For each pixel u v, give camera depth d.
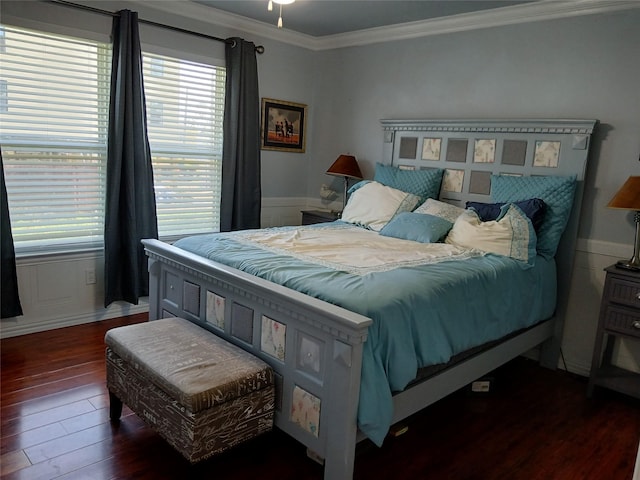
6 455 2.06
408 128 4.05
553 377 3.22
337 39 4.51
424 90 4.00
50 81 3.22
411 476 2.10
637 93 2.95
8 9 2.97
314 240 3.00
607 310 2.82
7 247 3.08
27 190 3.24
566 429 2.56
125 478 1.97
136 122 3.49
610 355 3.17
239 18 4.03
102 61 3.42
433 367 2.24
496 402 2.83
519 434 2.49
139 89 3.47
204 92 4.07
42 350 3.08
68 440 2.19
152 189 3.69
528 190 3.25
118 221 3.51
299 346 1.99
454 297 2.25
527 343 3.03
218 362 2.01
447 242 3.19
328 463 1.90
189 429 1.79
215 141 4.22
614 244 3.10
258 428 2.01
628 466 2.25
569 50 3.20
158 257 2.82
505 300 2.63
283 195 4.82
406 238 3.25
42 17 3.10
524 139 3.38
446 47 3.82
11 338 3.23
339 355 1.77
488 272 2.54
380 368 1.88
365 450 2.27
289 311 1.99
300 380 2.00
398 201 3.70
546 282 3.06
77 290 3.51
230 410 1.88
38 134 3.24
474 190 3.66
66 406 2.46
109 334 2.27
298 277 2.18
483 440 2.41
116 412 2.35
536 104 3.39
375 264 2.45
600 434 2.52
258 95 4.29
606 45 3.05
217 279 2.36
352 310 1.89
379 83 4.30
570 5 3.13
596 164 3.14
